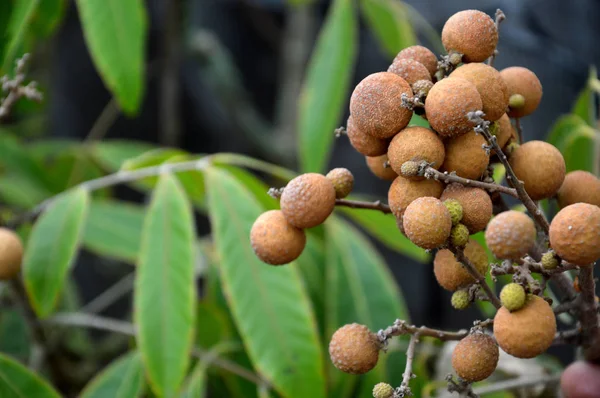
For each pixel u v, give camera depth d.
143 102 1.92
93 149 1.20
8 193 1.11
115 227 0.95
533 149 0.62
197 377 0.86
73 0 1.78
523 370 0.83
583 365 0.68
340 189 0.63
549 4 1.14
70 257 0.83
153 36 1.80
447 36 0.61
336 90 0.92
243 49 2.02
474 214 0.59
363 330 0.62
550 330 0.58
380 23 1.06
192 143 2.00
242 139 1.71
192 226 0.80
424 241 0.58
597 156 0.81
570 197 0.65
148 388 0.87
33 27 1.04
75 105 1.92
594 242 0.57
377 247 1.71
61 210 0.85
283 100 1.57
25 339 1.08
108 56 0.84
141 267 0.79
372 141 0.61
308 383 0.77
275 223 0.63
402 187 0.60
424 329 0.62
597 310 0.63
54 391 0.79
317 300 0.94
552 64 1.17
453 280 0.62
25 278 0.83
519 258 0.60
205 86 1.91
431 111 0.59
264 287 0.79
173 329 0.78
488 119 0.60
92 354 1.17
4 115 0.80
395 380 0.85
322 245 0.98
